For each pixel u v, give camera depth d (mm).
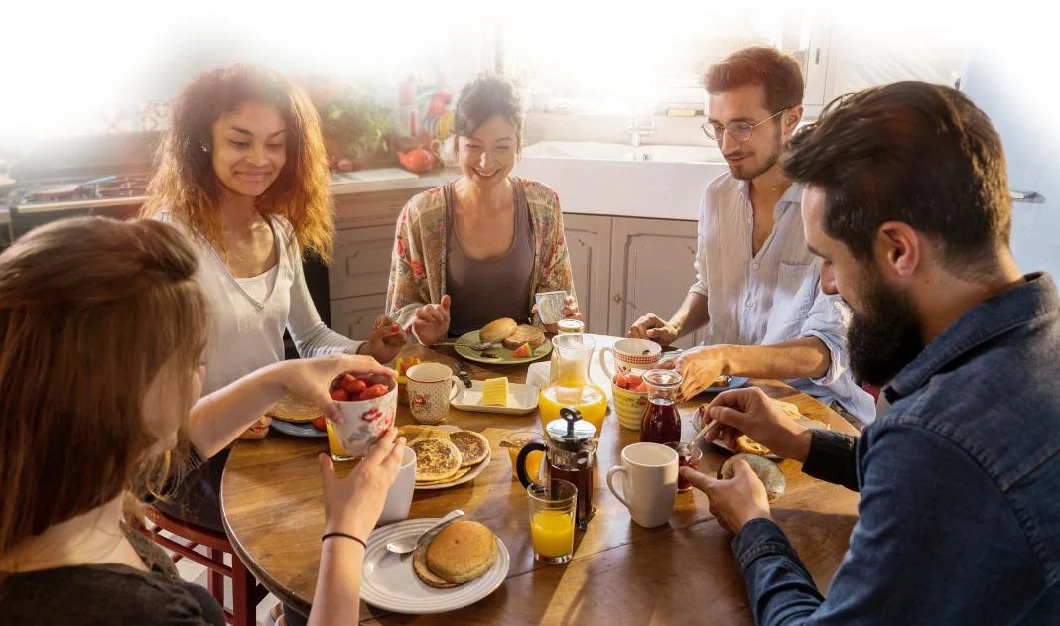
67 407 671
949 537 784
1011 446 777
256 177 1763
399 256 2232
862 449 941
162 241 740
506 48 3639
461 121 2117
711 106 2000
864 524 844
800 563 1050
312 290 3242
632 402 1506
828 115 899
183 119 1720
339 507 1002
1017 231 2701
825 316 1821
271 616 1867
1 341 666
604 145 3527
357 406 1217
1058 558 766
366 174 3408
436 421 1544
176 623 748
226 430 1227
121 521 851
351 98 3410
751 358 1690
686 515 1256
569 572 1111
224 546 1595
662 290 3199
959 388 814
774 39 3381
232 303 1779
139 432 717
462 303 2250
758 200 2107
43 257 676
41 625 694
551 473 1218
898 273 860
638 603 1048
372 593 1048
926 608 799
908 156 815
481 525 1143
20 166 2932
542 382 1687
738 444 1418
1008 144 2682
